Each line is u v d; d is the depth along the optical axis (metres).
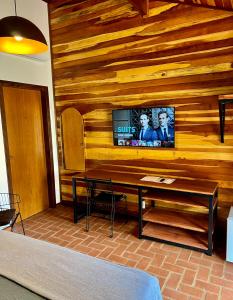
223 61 2.77
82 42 3.66
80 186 4.02
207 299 2.04
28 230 3.33
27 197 3.79
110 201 3.22
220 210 2.99
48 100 3.96
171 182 2.93
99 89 3.63
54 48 3.91
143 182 2.95
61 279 1.34
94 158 3.83
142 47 3.22
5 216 2.79
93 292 1.25
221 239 2.96
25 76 3.55
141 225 3.01
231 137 2.82
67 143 4.04
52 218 3.73
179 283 2.23
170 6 2.98
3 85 3.26
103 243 2.95
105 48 3.49
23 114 3.69
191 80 2.97
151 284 1.35
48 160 4.08
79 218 3.69
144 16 3.11
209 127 2.93
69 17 3.70
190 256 2.64
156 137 3.25
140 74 3.29
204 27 2.82
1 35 1.90
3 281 1.36
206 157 3.00
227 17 2.69
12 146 3.54
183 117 3.08
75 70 3.79
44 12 3.78
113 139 3.59
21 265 1.47
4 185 3.33
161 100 3.19
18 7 3.38
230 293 2.10
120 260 2.59
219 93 2.83
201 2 2.69
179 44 2.99
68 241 3.01
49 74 3.95
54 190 4.15
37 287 1.28
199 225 2.81
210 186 2.75
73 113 3.89
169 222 2.89
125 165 3.57
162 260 2.58
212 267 2.45
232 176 2.87
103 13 3.43
